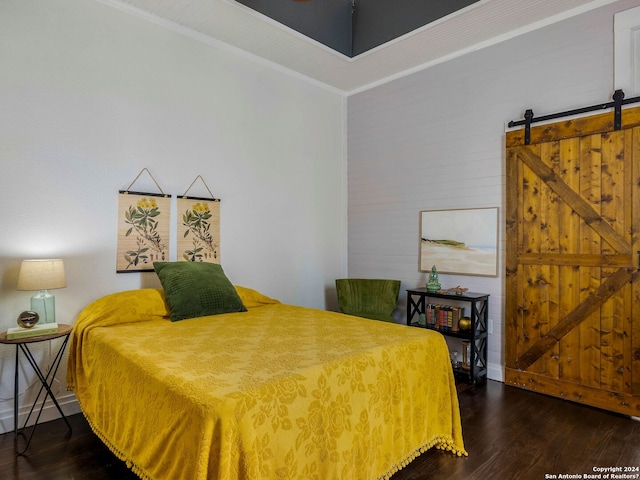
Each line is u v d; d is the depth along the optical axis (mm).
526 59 3438
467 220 3826
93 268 2969
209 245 3643
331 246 4793
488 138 3682
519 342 3420
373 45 3873
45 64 2746
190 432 1448
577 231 3121
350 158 4895
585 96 3125
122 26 3113
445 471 2125
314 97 4594
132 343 2191
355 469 1829
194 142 3549
